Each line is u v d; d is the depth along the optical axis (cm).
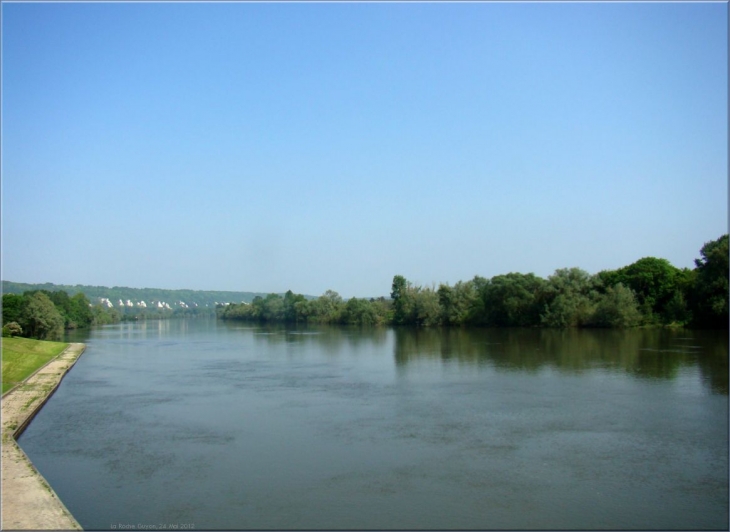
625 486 2667
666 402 4425
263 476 2828
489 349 8350
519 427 3706
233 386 5503
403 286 16088
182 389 5366
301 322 19975
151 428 3803
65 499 2558
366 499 2531
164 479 2798
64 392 5291
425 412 4172
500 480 2748
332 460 3062
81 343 10988
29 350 7944
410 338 10919
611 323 10838
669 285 11150
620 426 3712
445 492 2606
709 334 9412
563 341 9125
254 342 11056
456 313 13675
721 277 9362
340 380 5784
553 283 11956
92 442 3472
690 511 2398
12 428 3594
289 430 3694
